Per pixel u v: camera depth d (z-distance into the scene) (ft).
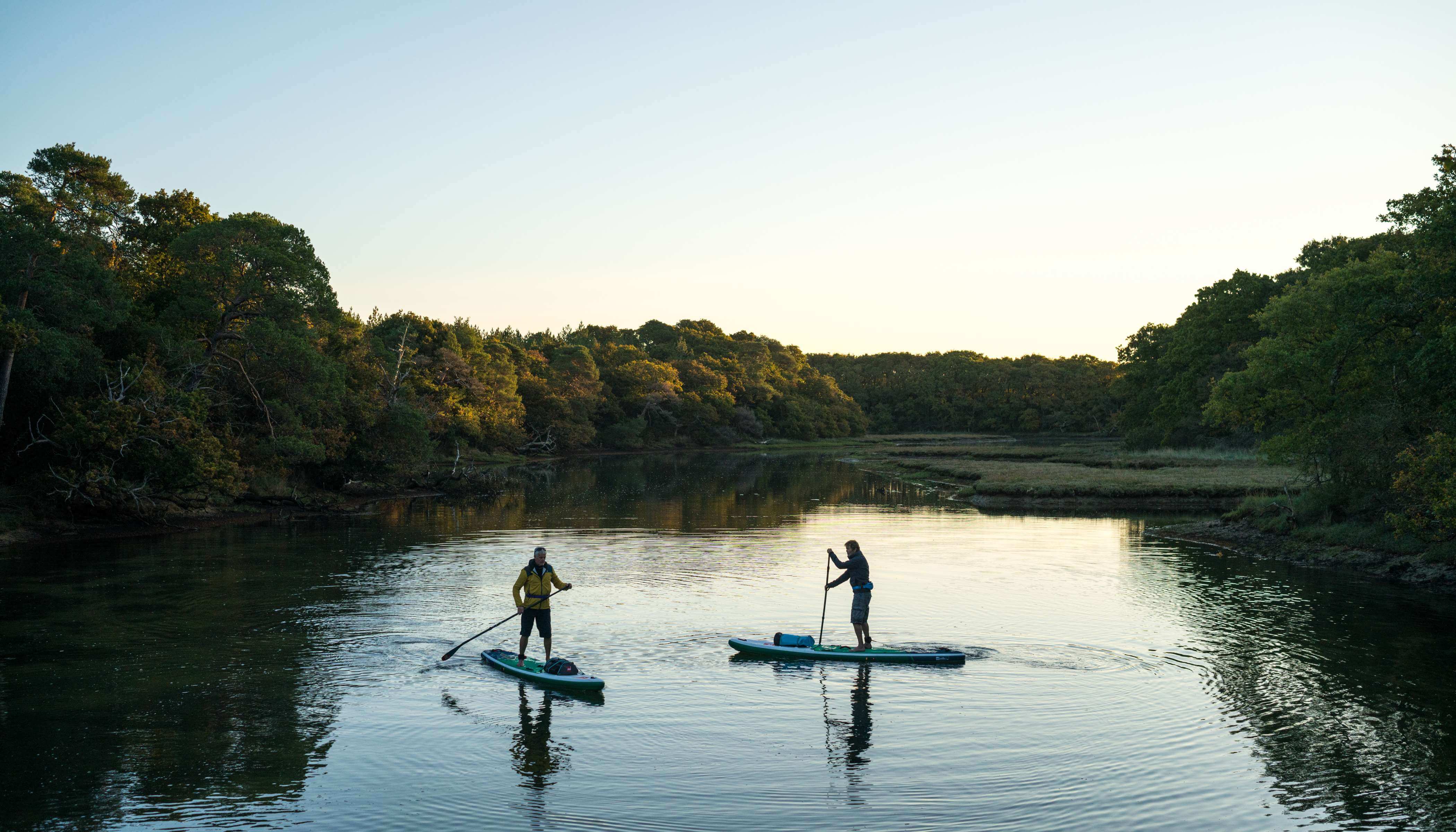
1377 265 107.55
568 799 29.45
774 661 46.73
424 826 27.32
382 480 156.56
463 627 54.44
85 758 32.86
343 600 62.95
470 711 38.58
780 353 534.78
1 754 33.24
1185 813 28.66
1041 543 94.99
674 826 27.37
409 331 258.57
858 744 34.71
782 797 29.68
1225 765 32.65
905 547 91.66
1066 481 159.94
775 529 107.45
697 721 37.27
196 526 110.73
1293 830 27.48
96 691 41.19
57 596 64.28
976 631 53.62
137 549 88.89
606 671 44.75
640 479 203.72
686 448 399.24
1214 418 113.19
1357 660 46.93
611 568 77.25
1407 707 39.19
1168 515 126.00
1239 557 84.99
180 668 45.09
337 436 139.03
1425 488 71.92
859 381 606.96
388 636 52.06
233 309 124.98
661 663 46.32
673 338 582.76
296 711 38.45
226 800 29.25
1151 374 268.00
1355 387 92.63
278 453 126.00
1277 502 105.91
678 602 62.39
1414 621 56.39
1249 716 38.04
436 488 164.55
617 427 365.81
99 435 94.94
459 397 245.24
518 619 56.44
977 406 556.51
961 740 35.17
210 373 124.57
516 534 103.14
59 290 95.14
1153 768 32.32
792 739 35.14
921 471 218.79
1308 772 31.99
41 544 92.38
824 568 77.20
